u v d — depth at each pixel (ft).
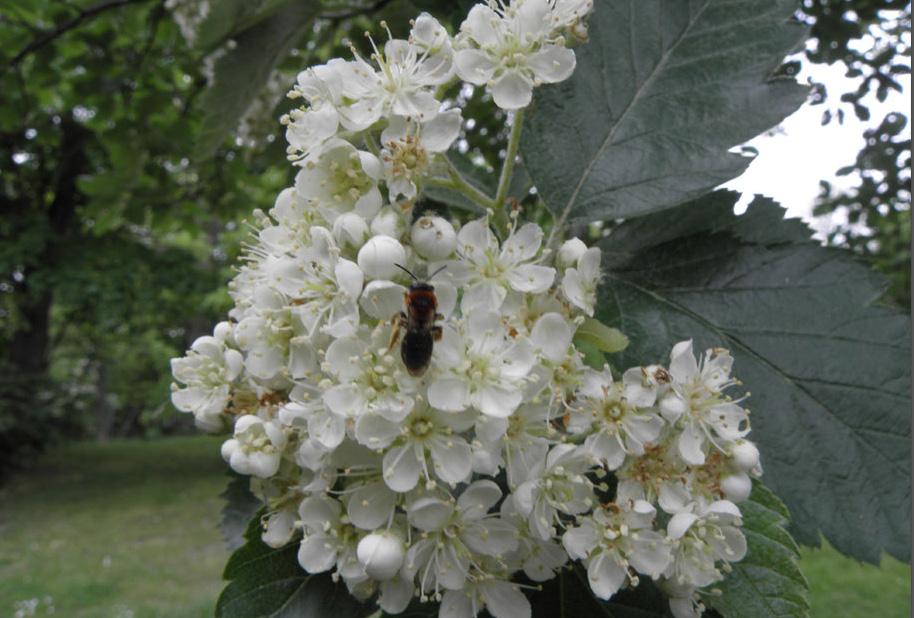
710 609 0.32
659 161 0.36
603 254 0.39
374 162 0.31
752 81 0.37
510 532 0.29
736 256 0.37
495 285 0.31
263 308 0.33
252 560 0.33
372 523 0.29
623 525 0.29
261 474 0.32
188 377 0.37
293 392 0.31
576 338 0.32
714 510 0.29
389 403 0.28
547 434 0.30
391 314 0.29
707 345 0.36
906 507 0.33
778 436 0.35
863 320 0.35
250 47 0.66
